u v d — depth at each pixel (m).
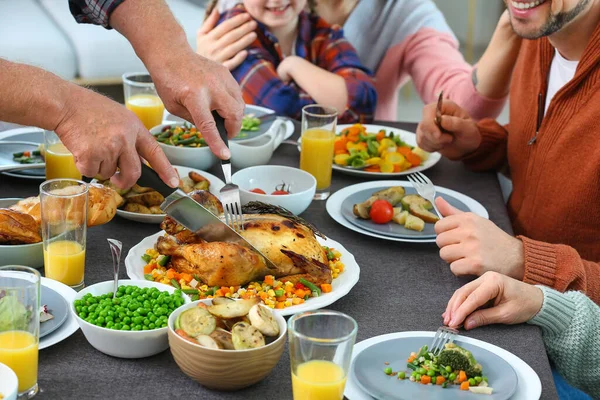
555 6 1.88
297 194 1.74
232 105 1.66
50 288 1.34
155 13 1.69
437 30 3.10
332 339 1.03
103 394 1.12
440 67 2.98
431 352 1.23
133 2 1.69
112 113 1.41
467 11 6.45
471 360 1.19
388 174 2.10
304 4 2.86
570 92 1.96
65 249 1.38
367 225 1.75
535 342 1.34
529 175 2.14
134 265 1.46
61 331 1.24
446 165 2.29
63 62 3.99
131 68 4.15
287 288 1.40
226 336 1.13
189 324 1.14
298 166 2.17
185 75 1.63
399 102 5.73
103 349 1.20
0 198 1.73
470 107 2.61
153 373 1.18
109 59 4.08
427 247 1.72
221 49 2.79
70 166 1.81
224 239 1.44
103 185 1.65
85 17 1.78
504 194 2.43
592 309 1.43
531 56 2.21
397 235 1.70
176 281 1.40
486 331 1.37
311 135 1.94
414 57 3.10
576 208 1.98
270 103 2.75
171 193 1.48
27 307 1.08
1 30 3.98
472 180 2.18
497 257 1.55
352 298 1.46
